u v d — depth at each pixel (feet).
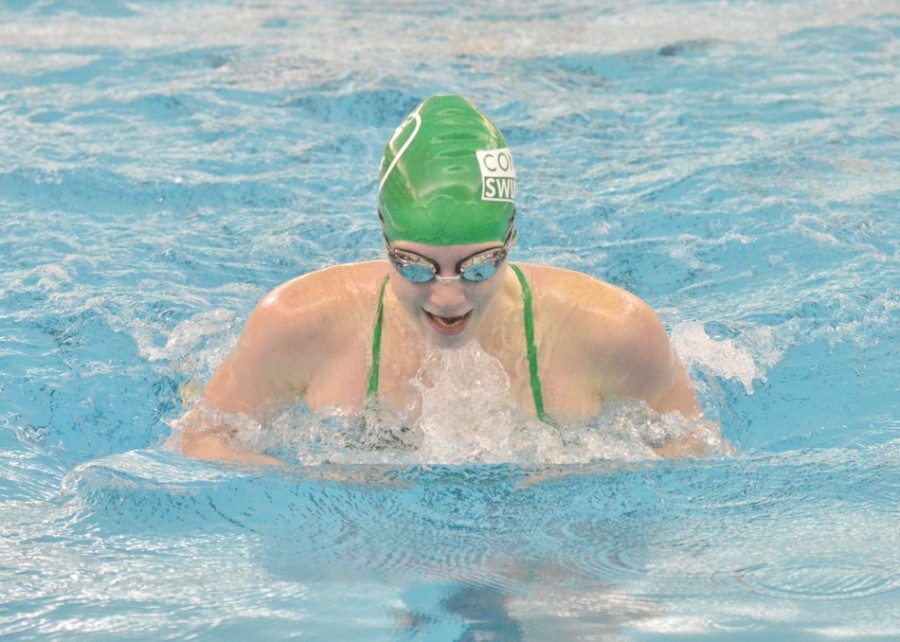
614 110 76.59
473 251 31.35
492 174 32.14
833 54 88.74
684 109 76.74
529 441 35.14
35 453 37.50
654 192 61.93
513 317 35.83
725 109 76.69
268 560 28.68
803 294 50.11
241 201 61.52
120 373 43.37
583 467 34.04
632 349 35.29
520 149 69.31
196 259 54.08
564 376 35.81
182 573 28.07
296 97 78.07
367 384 36.04
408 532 30.12
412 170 32.01
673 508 31.45
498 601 26.45
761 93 79.77
